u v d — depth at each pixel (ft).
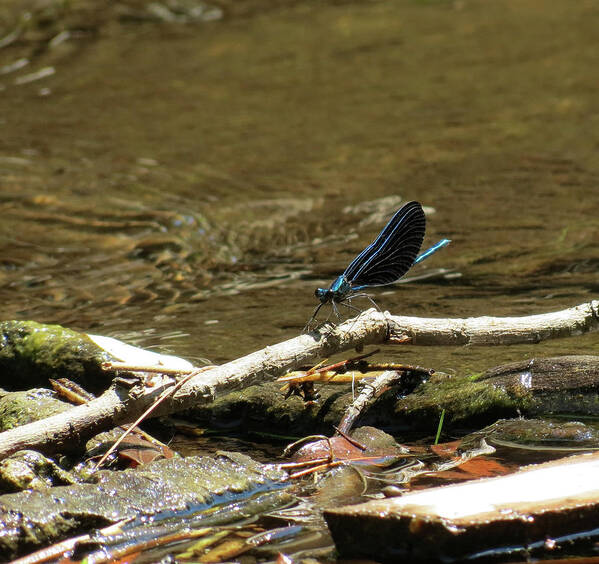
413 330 22.66
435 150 58.34
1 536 16.74
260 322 31.71
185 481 18.97
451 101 70.08
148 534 17.31
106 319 33.06
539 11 99.14
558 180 50.42
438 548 15.81
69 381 24.41
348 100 71.97
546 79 74.28
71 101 74.79
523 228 42.45
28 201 50.72
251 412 23.73
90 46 90.58
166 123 68.03
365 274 24.86
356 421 23.15
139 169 57.11
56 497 17.85
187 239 44.09
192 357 28.04
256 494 19.06
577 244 39.40
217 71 82.38
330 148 60.29
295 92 75.10
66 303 35.37
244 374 21.30
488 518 15.92
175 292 36.35
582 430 21.06
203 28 97.55
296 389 23.47
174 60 86.28
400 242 25.20
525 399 22.47
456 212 45.78
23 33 91.40
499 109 67.15
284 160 58.13
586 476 17.46
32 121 69.31
